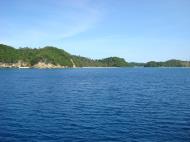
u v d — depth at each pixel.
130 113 36.25
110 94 60.12
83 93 62.31
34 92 63.75
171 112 36.81
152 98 52.16
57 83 94.62
